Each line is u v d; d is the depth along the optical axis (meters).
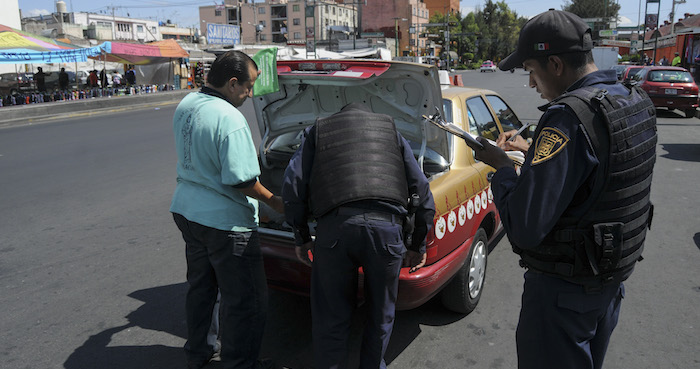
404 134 3.42
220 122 2.41
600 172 1.54
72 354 3.15
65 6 69.62
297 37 112.62
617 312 1.86
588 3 91.12
